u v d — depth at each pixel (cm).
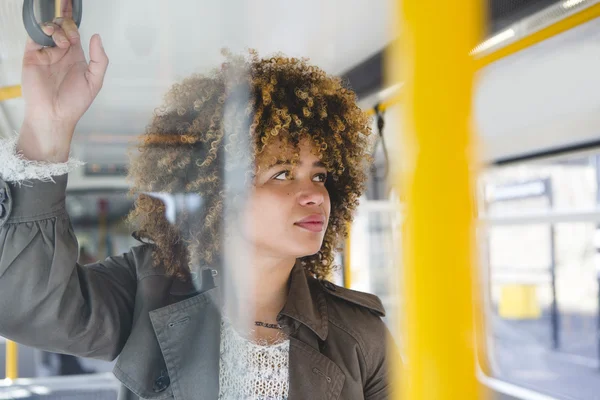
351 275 234
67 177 89
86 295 94
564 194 508
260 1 149
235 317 99
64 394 129
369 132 118
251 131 98
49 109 88
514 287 805
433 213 31
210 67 122
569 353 804
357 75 172
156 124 108
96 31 134
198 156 99
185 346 96
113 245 106
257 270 99
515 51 196
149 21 135
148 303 98
